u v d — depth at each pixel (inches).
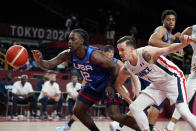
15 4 919.0
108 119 488.7
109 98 201.8
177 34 234.2
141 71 181.0
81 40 190.1
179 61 673.6
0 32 716.7
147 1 1039.6
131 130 314.7
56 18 943.0
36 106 470.3
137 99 191.6
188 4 1079.6
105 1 1020.5
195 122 176.2
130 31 891.4
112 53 239.8
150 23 1018.1
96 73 196.2
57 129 299.7
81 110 202.1
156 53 169.2
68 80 531.5
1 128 321.1
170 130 239.1
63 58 205.3
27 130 309.9
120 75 194.2
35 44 748.0
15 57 199.0
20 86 461.4
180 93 184.7
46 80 484.4
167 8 1048.8
